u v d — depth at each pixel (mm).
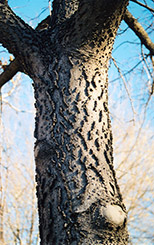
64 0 2322
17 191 8680
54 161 1761
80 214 1613
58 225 1628
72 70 1975
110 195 1688
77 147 1765
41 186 1769
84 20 1983
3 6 2234
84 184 1682
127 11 3074
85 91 1929
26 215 8594
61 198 1669
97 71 2021
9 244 8328
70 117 1842
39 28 3104
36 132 1934
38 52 2107
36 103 2014
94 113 1880
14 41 2152
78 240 1571
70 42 2039
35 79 2076
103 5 1902
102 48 2066
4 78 2787
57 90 1941
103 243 1561
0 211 8281
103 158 1779
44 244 1650
